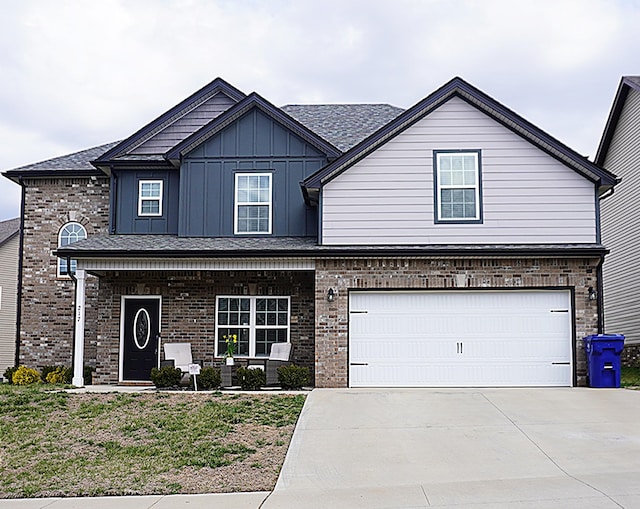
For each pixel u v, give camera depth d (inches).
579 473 359.3
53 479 375.6
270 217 737.0
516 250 629.9
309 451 414.9
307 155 743.1
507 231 654.5
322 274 647.1
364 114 898.7
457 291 646.5
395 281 642.2
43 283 799.7
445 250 631.8
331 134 822.5
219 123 741.9
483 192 659.4
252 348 716.0
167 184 774.5
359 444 428.1
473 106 668.7
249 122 751.1
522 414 501.0
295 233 733.9
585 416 492.1
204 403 530.6
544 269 639.8
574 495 314.2
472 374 638.5
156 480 369.7
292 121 737.0
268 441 436.1
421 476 363.9
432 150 666.2
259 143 748.0
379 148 668.1
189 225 740.7
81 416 494.3
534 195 657.0
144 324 727.1
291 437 444.8
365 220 660.1
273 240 713.0
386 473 371.2
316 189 669.3
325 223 661.3
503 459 391.9
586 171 654.5
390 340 644.1
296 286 718.5
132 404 526.9
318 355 637.9
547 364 636.7
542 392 588.7
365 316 647.1
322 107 933.8
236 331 718.5
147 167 770.8
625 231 956.0
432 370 639.8
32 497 348.8
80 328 661.3
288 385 628.7
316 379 635.5
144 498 341.1
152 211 772.0
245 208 741.3
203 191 745.0
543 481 344.8
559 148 650.8
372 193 663.1
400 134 669.9
